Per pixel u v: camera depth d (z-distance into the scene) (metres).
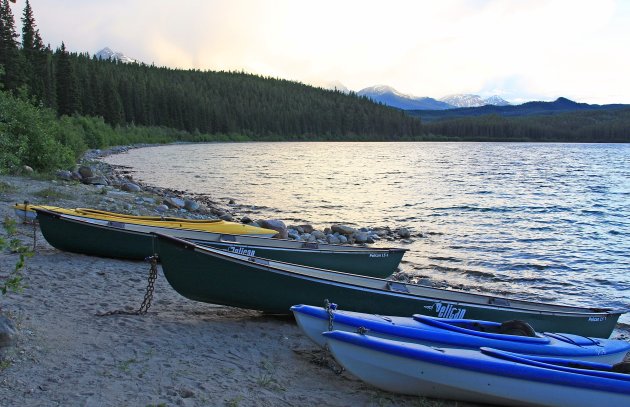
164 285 9.63
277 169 48.66
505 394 5.51
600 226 22.12
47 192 18.36
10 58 57.56
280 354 6.73
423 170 51.47
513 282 13.52
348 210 25.16
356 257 11.54
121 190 24.44
